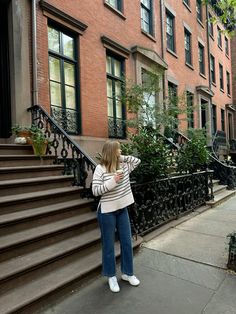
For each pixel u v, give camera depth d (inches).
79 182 209.2
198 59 625.3
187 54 587.2
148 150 203.8
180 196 254.8
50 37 288.7
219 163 416.5
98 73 333.7
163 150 213.8
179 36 538.0
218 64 764.6
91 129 319.6
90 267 136.7
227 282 135.8
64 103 297.1
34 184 187.6
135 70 391.2
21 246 134.3
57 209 168.6
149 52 412.5
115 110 366.0
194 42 608.7
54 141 236.2
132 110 332.2
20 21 256.1
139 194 195.0
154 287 130.9
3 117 263.7
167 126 343.6
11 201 158.6
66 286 123.6
